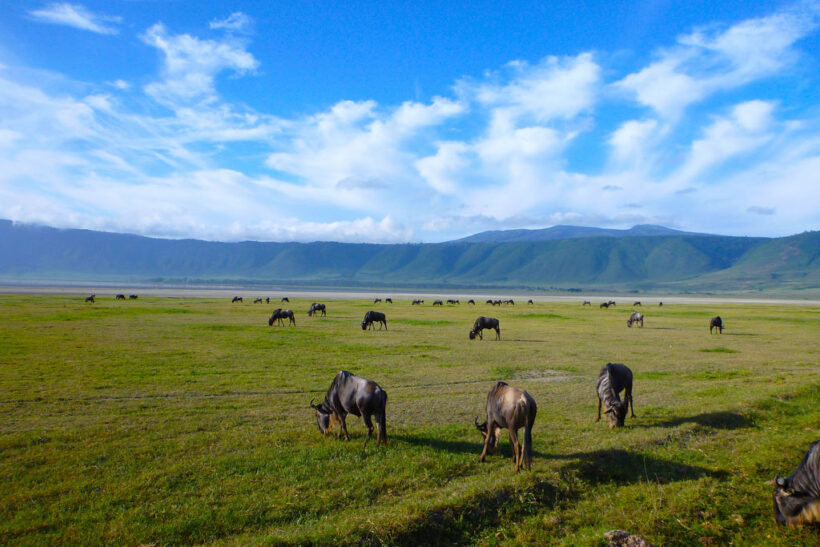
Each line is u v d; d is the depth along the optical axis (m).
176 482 9.59
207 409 15.20
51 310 54.47
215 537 7.73
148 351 26.55
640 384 19.80
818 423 14.27
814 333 42.22
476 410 15.53
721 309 91.19
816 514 8.29
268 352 27.22
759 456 11.55
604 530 8.29
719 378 21.28
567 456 11.24
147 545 7.40
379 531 7.86
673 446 12.20
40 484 9.38
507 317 60.34
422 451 11.52
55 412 14.50
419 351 28.59
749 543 8.17
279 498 8.98
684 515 8.89
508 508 8.95
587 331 42.88
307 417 14.58
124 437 12.30
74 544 7.37
